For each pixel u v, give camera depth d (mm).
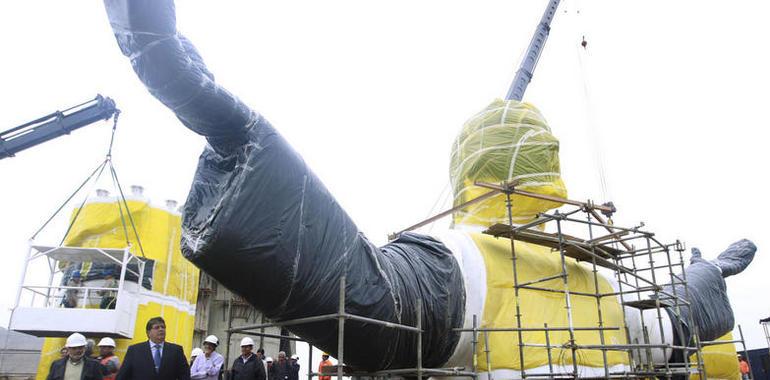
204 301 35750
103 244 22688
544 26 34500
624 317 13555
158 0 6352
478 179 14531
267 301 8164
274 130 7953
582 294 12039
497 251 12414
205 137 7750
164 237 24297
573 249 12812
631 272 13062
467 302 11320
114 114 21688
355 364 9625
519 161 14375
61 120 21281
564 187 14695
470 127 15352
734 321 19828
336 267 8438
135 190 23828
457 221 14797
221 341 35500
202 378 12773
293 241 7871
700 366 13656
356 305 8695
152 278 23109
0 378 28391
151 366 7379
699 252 21078
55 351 21859
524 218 14203
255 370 12719
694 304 18016
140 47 6539
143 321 22297
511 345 11484
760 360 31875
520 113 14984
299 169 8133
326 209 8508
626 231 12758
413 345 10055
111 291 20516
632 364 13273
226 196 7426
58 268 22125
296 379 20375
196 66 6977
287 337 9891
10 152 21250
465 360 11273
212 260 7523
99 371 9227
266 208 7633
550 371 11172
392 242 11820
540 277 12758
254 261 7609
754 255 22188
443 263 11203
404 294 9797
